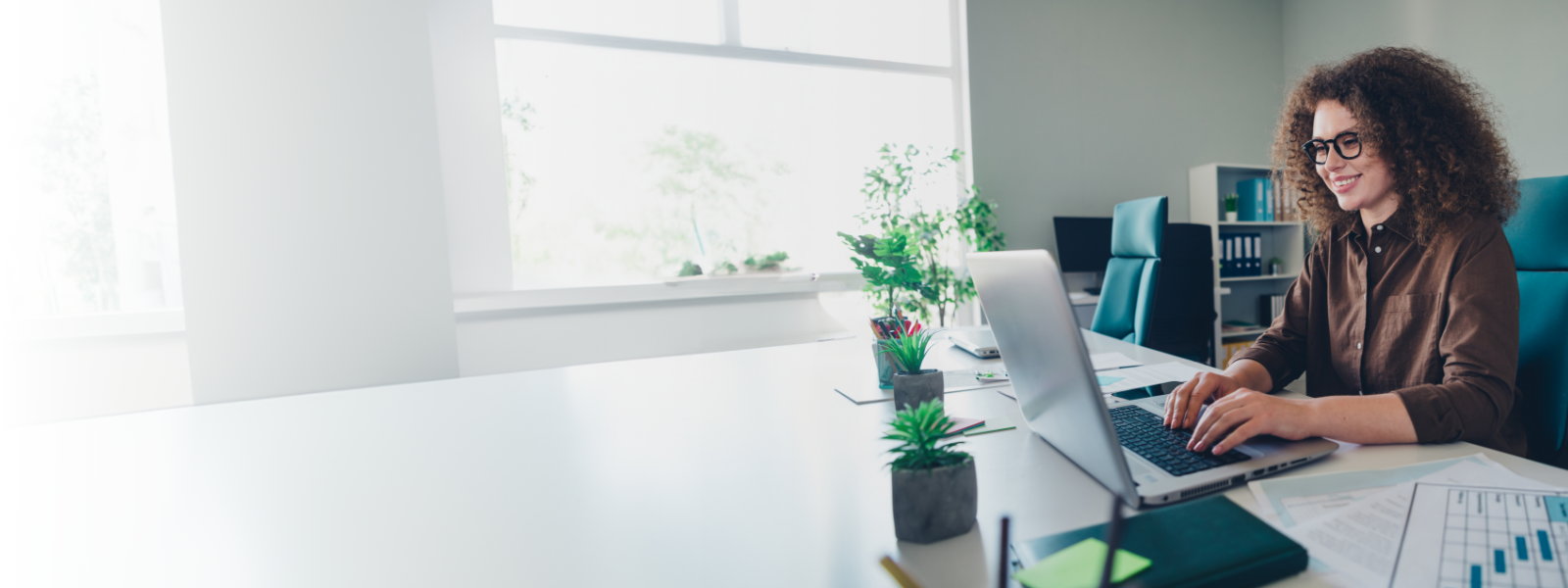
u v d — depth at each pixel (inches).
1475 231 38.6
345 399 53.3
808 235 136.7
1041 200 141.5
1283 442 30.6
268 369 91.6
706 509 27.7
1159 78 150.6
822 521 25.9
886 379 50.3
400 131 96.3
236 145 89.2
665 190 128.0
